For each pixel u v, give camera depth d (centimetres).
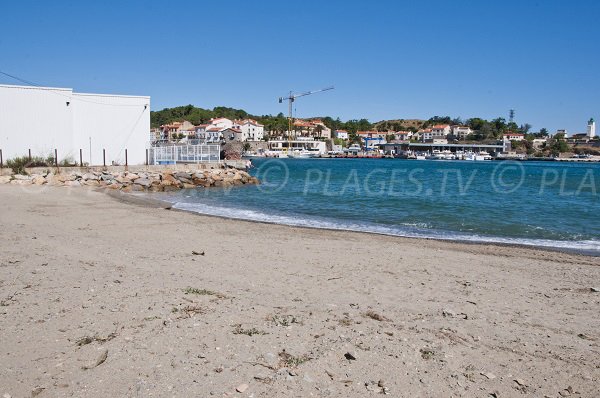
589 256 1183
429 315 655
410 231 1582
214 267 910
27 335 523
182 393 408
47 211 1711
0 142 3159
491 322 638
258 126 17888
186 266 905
